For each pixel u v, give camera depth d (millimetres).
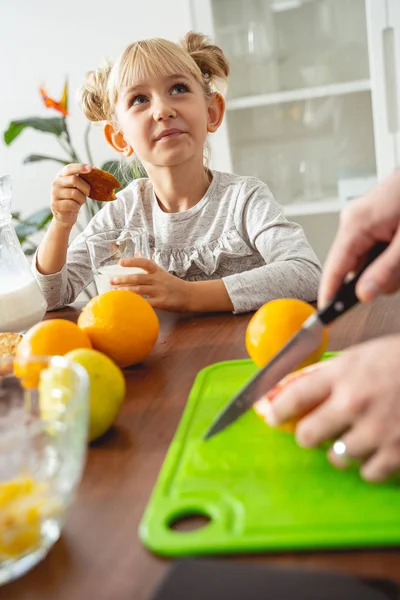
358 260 618
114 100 1418
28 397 526
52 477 428
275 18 2244
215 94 1511
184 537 432
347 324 833
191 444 562
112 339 744
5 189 971
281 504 459
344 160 2322
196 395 664
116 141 1586
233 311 992
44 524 420
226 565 386
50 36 2648
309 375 495
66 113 2350
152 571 409
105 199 1246
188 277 1404
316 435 463
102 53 2637
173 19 2547
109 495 501
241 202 1395
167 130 1330
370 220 597
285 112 2318
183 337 883
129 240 1029
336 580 364
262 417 557
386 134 2225
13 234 1002
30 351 682
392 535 409
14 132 2363
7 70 2719
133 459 554
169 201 1473
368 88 2217
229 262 1381
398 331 787
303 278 1047
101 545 440
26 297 961
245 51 2287
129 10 2561
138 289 968
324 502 455
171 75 1325
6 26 2662
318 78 2270
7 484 420
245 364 742
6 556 405
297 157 2355
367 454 452
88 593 395
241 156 2393
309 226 2391
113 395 582
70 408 449
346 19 2186
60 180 1190
